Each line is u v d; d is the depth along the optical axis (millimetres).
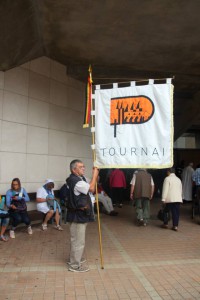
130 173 15773
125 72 11742
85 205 5305
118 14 7715
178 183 8859
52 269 5438
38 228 8625
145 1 7078
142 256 6305
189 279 5055
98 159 5730
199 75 12367
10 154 8914
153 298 4355
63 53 10180
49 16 7840
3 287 4664
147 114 5547
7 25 6930
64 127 11008
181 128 18797
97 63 11078
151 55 10398
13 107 9070
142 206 9633
